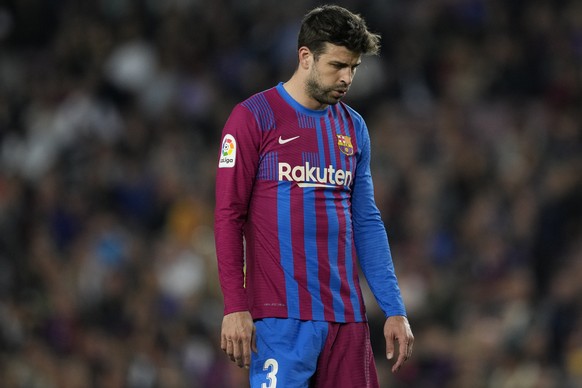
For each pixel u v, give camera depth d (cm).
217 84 5294
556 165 4506
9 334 3684
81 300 4103
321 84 1536
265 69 5262
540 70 5122
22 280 4206
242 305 1511
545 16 5312
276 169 1549
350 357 1559
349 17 1526
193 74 5341
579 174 4347
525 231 4194
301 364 1520
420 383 3641
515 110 4928
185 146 4950
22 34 5778
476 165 4597
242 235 1549
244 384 3716
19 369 3575
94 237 4431
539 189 4353
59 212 4650
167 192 4706
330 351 1550
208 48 5447
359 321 1572
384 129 4788
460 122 4853
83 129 5156
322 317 1536
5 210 4575
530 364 3516
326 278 1548
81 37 5600
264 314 1536
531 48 5209
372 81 5028
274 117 1558
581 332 3578
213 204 4656
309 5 5431
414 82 5125
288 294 1534
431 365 3666
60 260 4381
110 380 3653
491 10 5384
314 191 1553
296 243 1541
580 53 5162
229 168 1546
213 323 4006
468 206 4475
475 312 3906
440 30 5325
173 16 5553
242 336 1495
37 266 4284
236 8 5584
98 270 4228
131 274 4306
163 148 4938
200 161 4875
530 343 3547
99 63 5450
